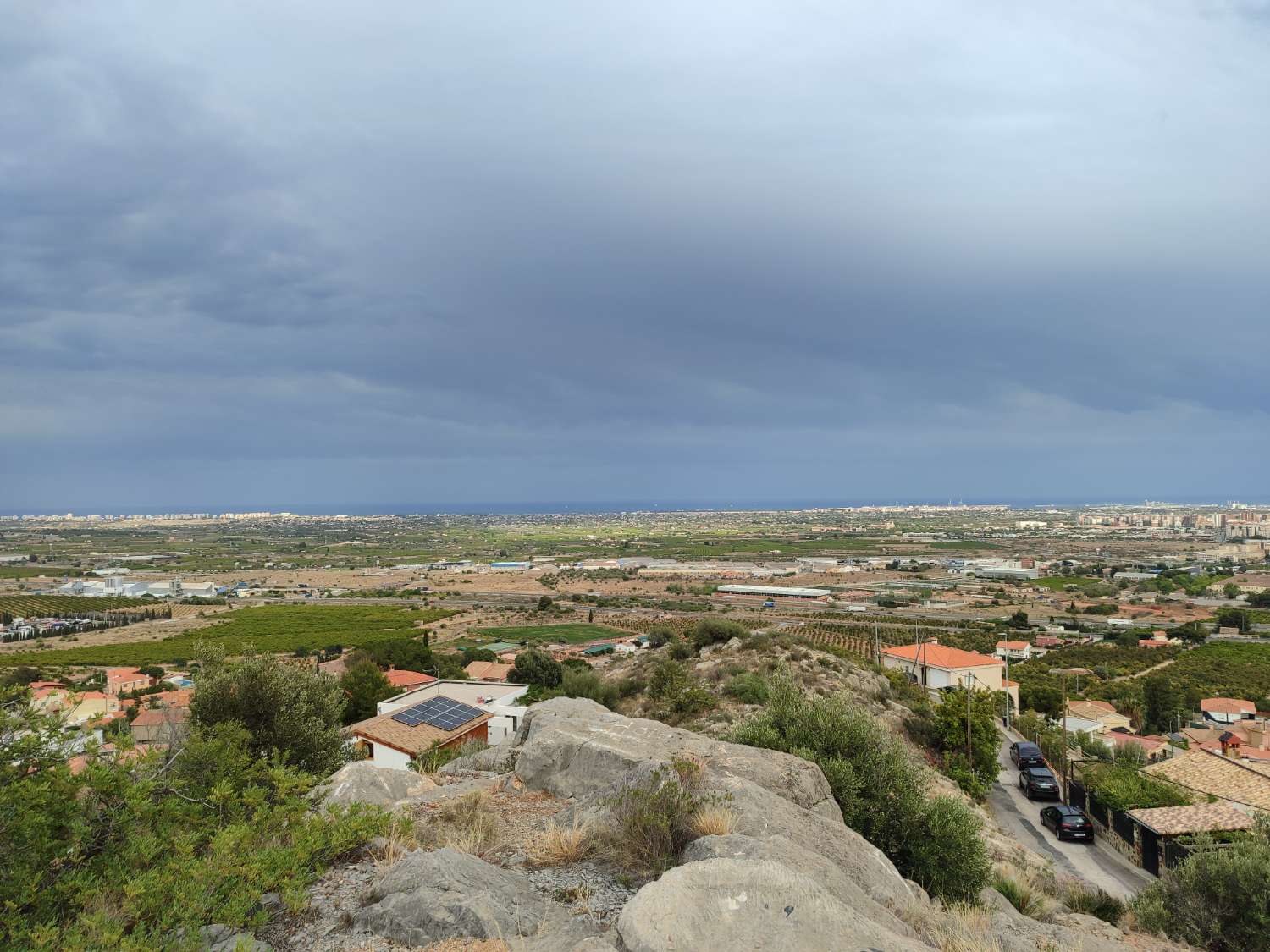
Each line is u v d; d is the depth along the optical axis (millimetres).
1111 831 26891
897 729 35469
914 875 10008
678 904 4812
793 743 11984
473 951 4910
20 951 4746
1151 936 11523
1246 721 57781
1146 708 63812
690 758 8930
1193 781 29781
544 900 6000
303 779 7098
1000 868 12992
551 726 10812
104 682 72875
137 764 7129
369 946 5148
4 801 5863
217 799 7008
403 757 28609
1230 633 108625
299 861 5770
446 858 6000
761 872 5148
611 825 7293
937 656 57438
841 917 4867
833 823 8023
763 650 45969
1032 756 38094
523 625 117125
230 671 17953
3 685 6805
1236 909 12078
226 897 5395
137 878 5406
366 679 48750
